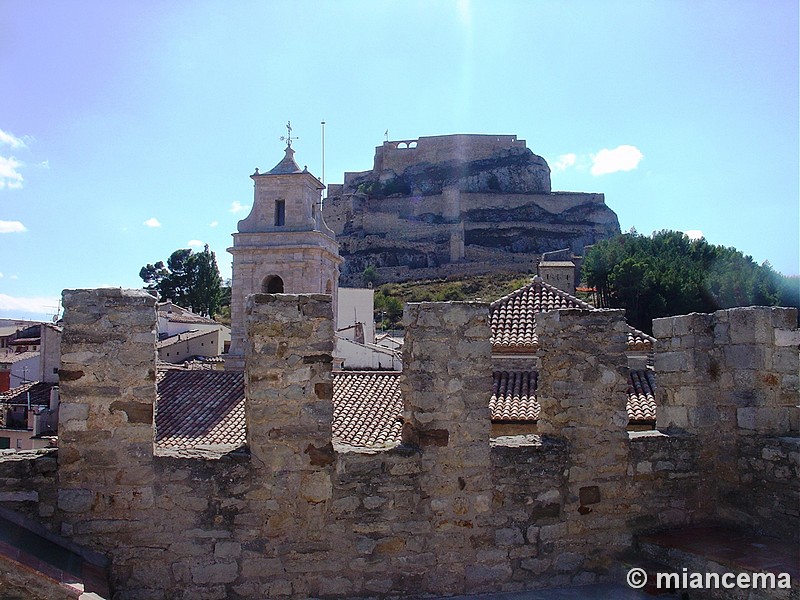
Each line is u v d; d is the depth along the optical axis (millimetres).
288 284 36188
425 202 150500
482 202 149000
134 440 8375
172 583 8367
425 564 8984
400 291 120812
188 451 8734
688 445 10555
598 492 9891
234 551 8500
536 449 9539
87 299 8422
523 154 157750
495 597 9047
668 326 11320
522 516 9422
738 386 10805
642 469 10219
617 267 67250
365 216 148875
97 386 8359
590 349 10016
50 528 8203
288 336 8750
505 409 20906
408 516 8961
